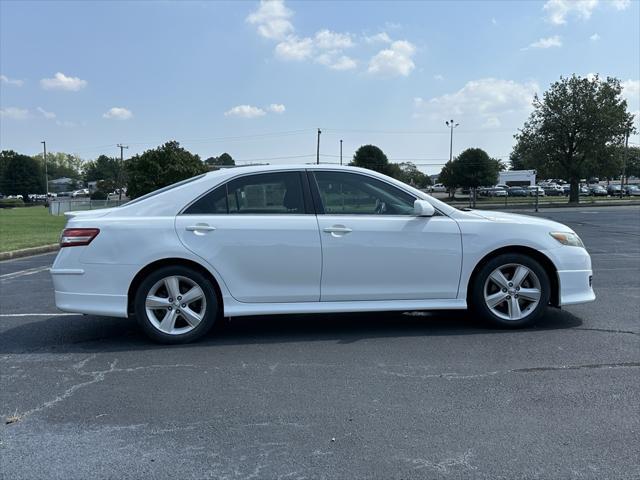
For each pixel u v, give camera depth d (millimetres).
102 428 3389
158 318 5102
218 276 5020
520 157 47719
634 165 111688
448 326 5582
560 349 4785
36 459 3014
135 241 4922
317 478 2799
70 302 4934
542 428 3309
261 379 4184
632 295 7027
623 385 3955
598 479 2754
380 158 69938
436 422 3406
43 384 4145
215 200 5113
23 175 102688
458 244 5219
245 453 3057
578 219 22844
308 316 6105
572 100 42688
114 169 141875
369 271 5137
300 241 5043
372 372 4297
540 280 5352
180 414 3578
